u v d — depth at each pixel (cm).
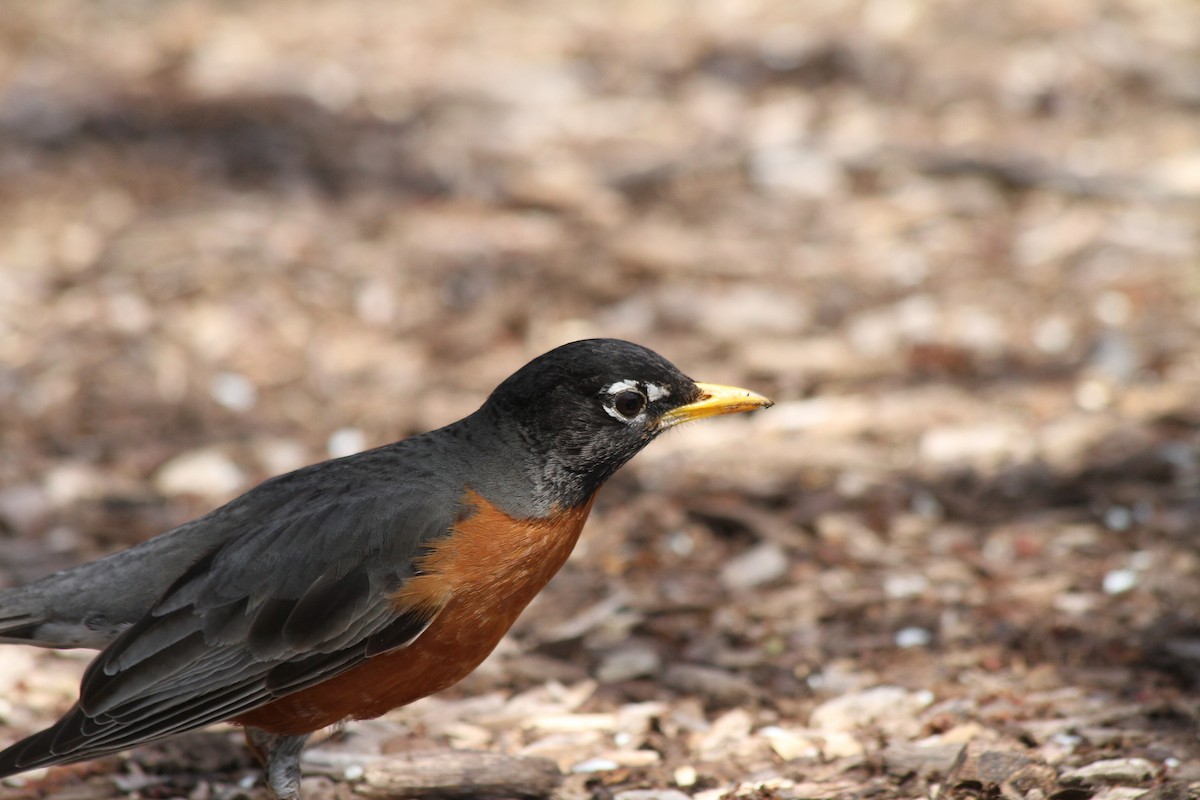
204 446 1246
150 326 1422
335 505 721
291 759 745
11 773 659
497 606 729
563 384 734
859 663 891
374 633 704
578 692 887
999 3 2159
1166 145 1730
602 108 1931
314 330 1433
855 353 1356
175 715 697
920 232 1572
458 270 1527
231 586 710
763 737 814
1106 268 1461
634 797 759
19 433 1266
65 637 734
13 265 1522
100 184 1719
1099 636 890
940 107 1873
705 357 1362
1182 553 982
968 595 962
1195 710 789
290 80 2044
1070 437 1169
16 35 2234
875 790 741
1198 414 1177
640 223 1617
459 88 2011
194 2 2405
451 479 729
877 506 1094
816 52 2039
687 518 1102
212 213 1639
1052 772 722
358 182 1734
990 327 1380
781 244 1563
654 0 2328
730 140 1811
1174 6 2130
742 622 957
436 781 773
